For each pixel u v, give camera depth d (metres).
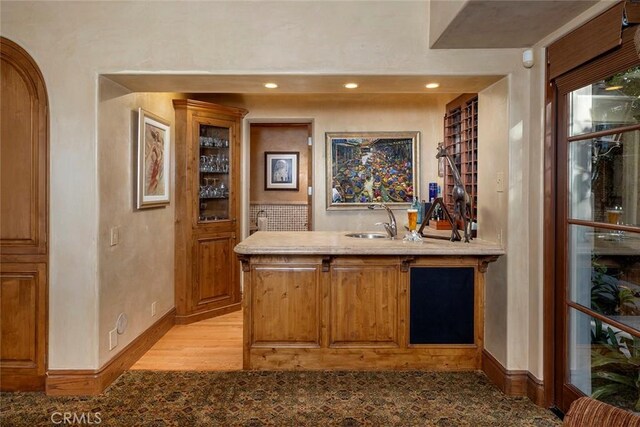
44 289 2.72
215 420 2.45
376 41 2.77
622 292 2.07
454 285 3.13
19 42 2.70
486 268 3.10
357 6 2.77
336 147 4.92
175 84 2.98
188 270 4.31
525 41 2.62
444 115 4.64
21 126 2.70
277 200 6.62
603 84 2.16
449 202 4.38
